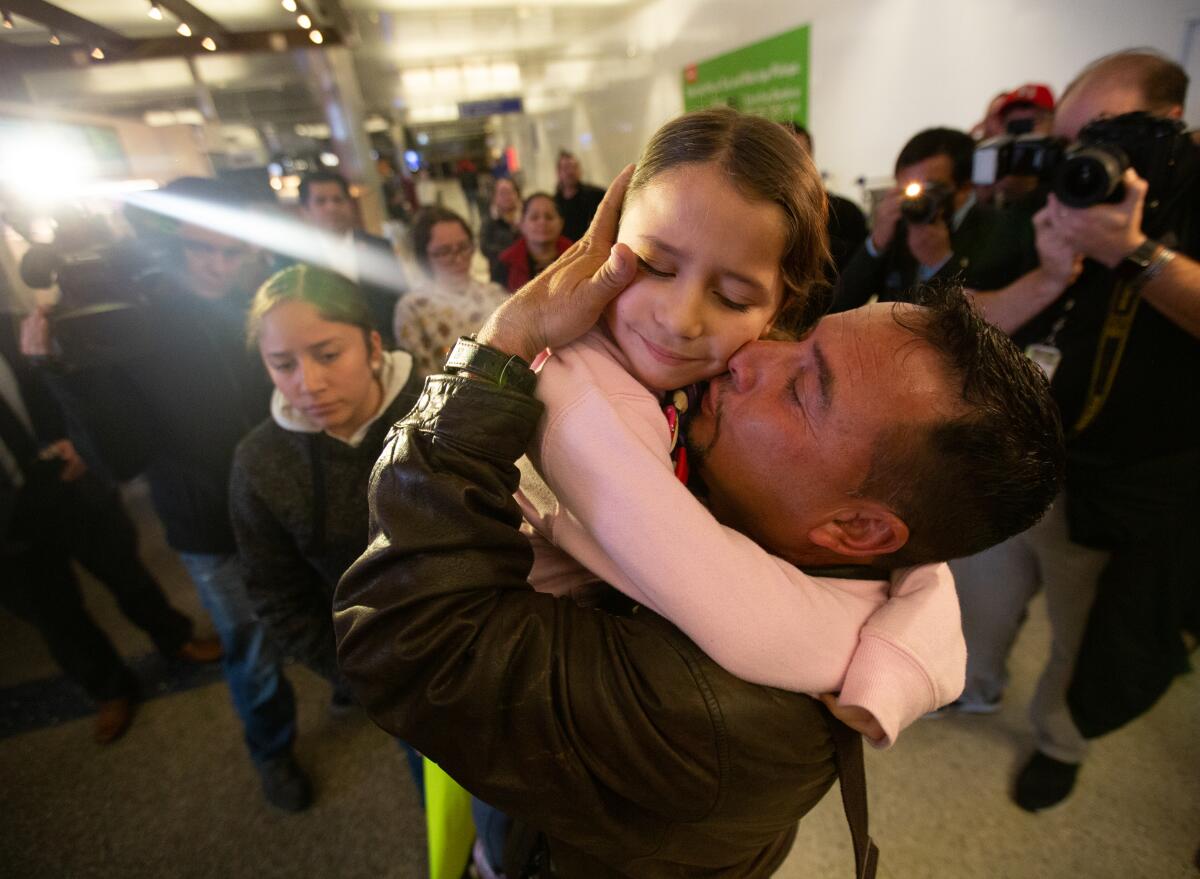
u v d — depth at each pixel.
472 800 0.81
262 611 1.06
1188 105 2.23
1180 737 1.48
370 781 1.60
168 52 2.74
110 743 1.79
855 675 0.42
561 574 0.55
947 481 0.41
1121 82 1.03
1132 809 1.35
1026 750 1.51
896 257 1.55
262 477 0.97
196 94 4.51
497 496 0.41
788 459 0.44
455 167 9.92
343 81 4.95
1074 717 1.24
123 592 1.85
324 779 1.62
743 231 0.38
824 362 0.42
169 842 1.51
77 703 1.97
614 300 0.43
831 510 0.45
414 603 0.39
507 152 10.02
